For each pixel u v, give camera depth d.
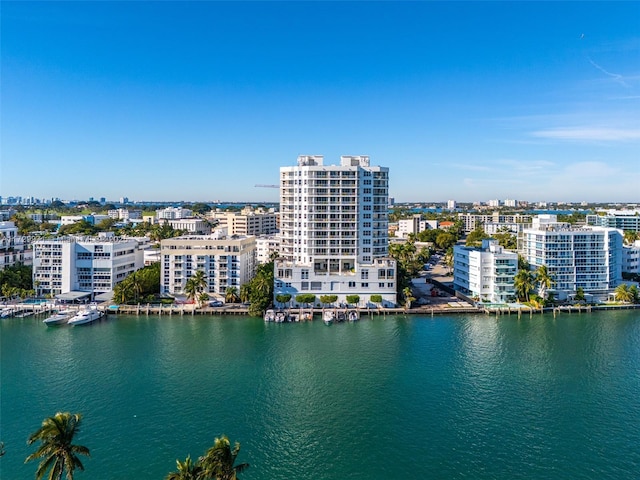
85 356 140.25
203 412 105.81
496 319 186.38
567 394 115.12
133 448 91.69
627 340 157.50
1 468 85.81
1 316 184.88
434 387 119.06
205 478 63.75
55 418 65.12
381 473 85.12
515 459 88.94
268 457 89.62
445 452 91.25
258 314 190.12
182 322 180.75
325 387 118.94
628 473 84.69
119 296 198.00
